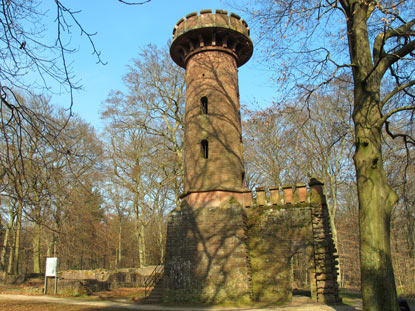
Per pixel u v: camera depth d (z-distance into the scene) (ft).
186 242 69.10
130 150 124.47
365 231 36.52
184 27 81.56
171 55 87.76
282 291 65.72
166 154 121.29
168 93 116.57
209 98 77.87
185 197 74.33
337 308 57.47
